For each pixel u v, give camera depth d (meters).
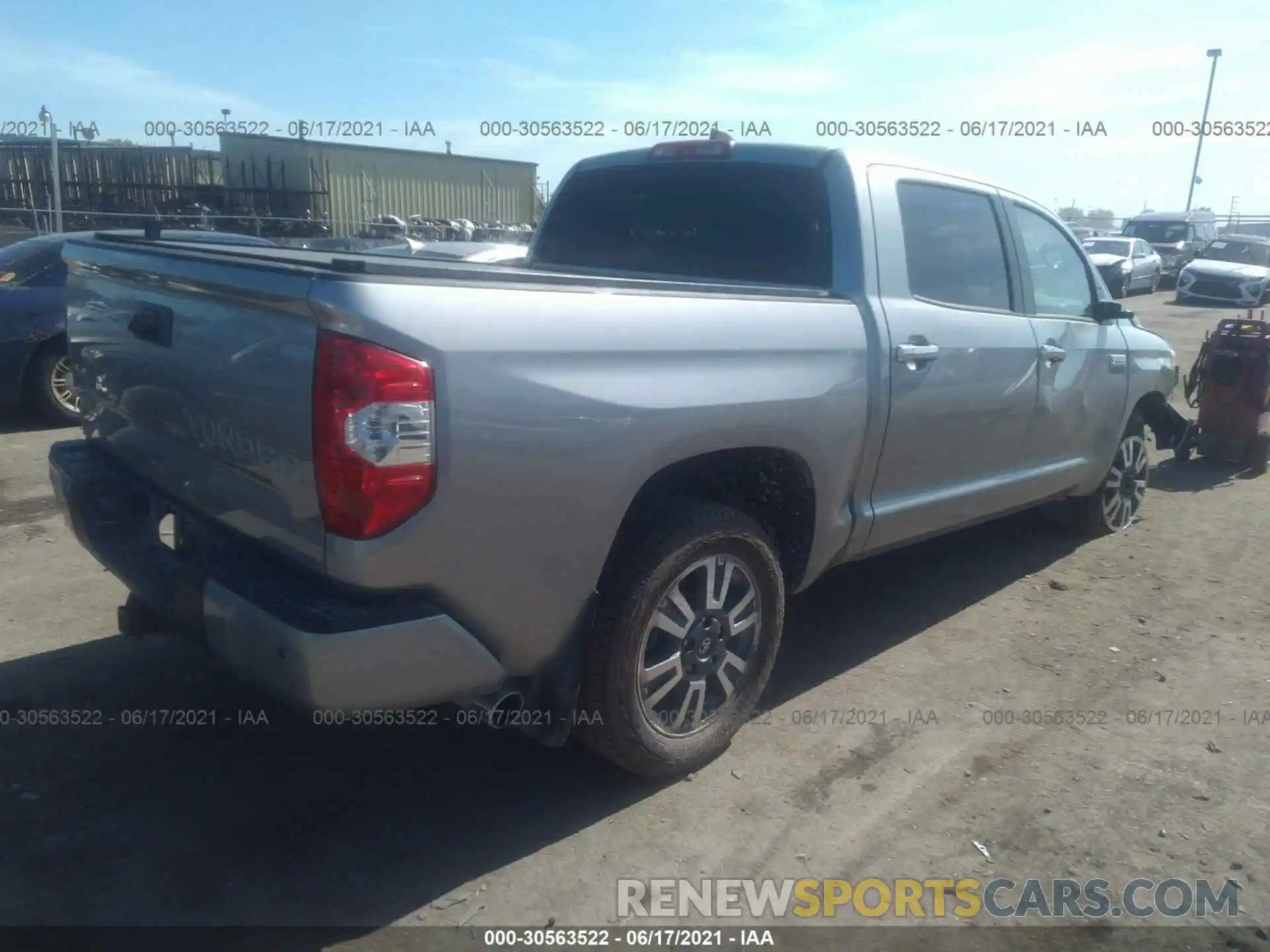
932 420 4.21
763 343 3.42
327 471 2.55
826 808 3.42
